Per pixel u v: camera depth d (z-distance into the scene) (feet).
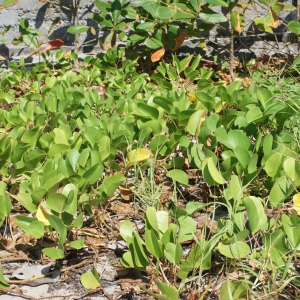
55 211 7.34
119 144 8.76
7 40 18.16
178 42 15.08
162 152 8.90
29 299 7.07
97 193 7.87
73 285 7.27
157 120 9.18
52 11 18.20
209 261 6.81
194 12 13.55
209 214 8.36
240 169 8.10
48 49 16.17
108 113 10.46
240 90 10.07
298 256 7.19
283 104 8.91
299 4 15.01
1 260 7.66
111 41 16.01
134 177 8.59
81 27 15.52
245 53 17.07
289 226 6.93
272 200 7.34
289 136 8.42
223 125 9.02
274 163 7.75
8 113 10.27
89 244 7.89
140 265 6.97
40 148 8.99
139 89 11.43
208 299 6.85
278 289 6.56
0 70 15.34
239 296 6.48
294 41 16.39
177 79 13.17
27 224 7.35
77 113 9.95
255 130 8.94
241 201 7.61
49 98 10.23
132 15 15.35
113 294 7.08
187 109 9.50
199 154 8.45
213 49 17.34
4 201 7.53
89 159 8.20
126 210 8.48
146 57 16.20
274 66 14.78
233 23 14.23
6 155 8.48
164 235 6.98
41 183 7.86
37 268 7.49
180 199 8.73
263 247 7.31
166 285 6.43
